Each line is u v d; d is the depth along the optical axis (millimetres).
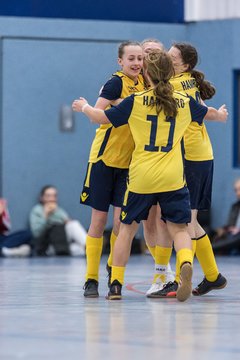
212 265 14039
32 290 15180
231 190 27625
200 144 13750
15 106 27141
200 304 12891
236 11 27625
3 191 27031
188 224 13625
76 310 12164
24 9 27328
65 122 27594
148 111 12938
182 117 13102
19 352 8961
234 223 26500
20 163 27203
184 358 8633
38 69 27359
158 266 13797
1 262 23781
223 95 27828
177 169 12938
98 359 8562
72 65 27688
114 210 13938
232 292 14648
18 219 27141
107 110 12969
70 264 22812
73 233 26703
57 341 9594
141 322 10953
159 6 28578
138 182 12945
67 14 27750
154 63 13000
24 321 11062
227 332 10203
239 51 27453
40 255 26594
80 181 27781
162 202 13008
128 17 28359
